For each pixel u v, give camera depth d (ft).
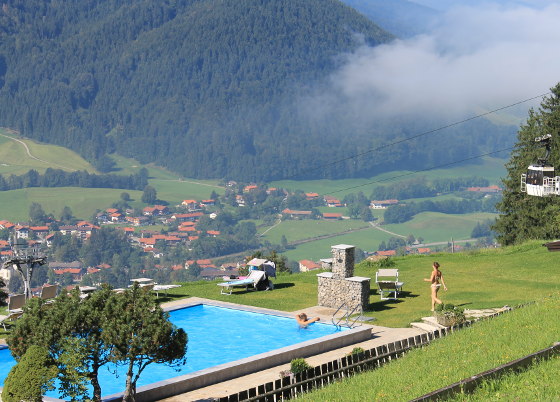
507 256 136.67
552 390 39.63
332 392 53.42
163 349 56.90
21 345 54.75
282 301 108.27
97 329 56.13
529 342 57.36
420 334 75.92
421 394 46.16
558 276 115.34
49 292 101.60
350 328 88.22
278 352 74.38
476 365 52.70
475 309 91.91
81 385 53.21
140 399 61.21
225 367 69.00
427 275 124.06
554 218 192.85
